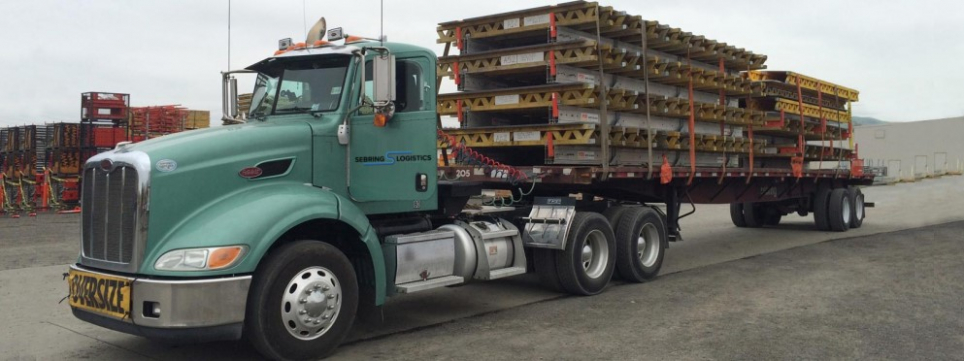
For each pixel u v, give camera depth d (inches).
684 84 382.6
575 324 259.4
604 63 321.7
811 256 430.6
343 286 218.8
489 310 287.1
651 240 354.6
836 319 260.1
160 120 882.1
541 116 355.3
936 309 274.5
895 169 1971.0
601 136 318.7
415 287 241.8
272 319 200.5
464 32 355.6
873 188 1261.1
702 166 411.8
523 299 309.9
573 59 316.2
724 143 417.7
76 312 211.2
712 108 403.5
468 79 349.7
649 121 348.2
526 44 354.0
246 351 227.3
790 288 323.3
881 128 2262.6
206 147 206.2
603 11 320.8
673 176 365.4
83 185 214.2
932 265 380.5
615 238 335.9
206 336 189.5
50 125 837.8
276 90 251.4
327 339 214.1
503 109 335.0
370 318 246.5
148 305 189.9
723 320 261.6
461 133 350.0
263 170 216.5
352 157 238.1
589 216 316.8
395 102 247.6
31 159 865.5
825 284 331.6
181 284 185.6
